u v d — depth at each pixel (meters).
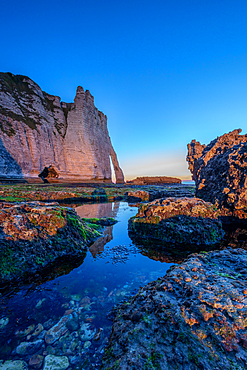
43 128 49.53
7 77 46.00
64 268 4.89
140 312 2.61
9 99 43.12
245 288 2.66
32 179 42.28
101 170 66.50
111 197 24.39
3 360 2.26
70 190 26.88
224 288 2.69
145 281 4.25
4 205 6.00
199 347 1.89
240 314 2.17
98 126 69.44
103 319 2.98
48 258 5.07
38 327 2.79
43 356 2.31
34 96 49.62
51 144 52.19
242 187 8.29
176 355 1.86
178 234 7.16
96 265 5.12
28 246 4.87
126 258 5.63
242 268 3.40
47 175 51.09
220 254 4.18
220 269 3.48
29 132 44.84
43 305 3.33
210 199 10.14
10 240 4.64
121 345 2.22
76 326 2.82
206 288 2.76
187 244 6.86
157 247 6.63
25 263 4.55
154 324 2.32
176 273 3.38
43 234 5.37
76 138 59.06
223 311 2.24
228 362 1.70
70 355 2.32
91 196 23.56
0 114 40.16
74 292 3.77
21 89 48.03
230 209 8.74
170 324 2.22
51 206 6.95
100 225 9.50
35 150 45.28
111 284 4.10
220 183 9.59
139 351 2.00
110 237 7.80
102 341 2.53
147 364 1.83
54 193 22.25
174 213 7.73
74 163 57.84
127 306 3.11
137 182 60.50
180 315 2.29
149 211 8.21
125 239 7.55
